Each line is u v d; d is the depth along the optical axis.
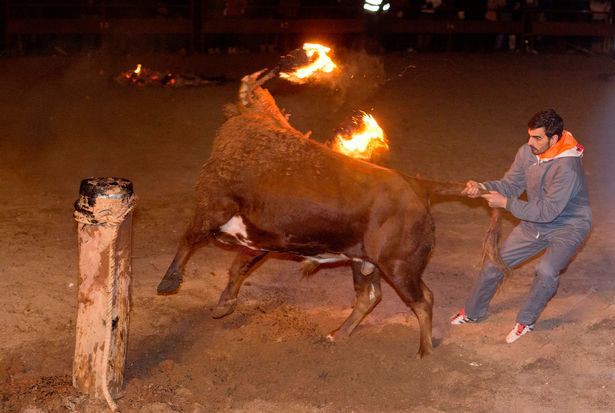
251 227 5.30
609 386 5.09
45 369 5.31
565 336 5.77
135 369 5.34
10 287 6.60
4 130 12.28
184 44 18.58
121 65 16.81
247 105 5.69
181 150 11.53
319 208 5.12
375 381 5.21
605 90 15.99
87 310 4.83
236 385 5.13
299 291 6.77
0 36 17.56
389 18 18.95
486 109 14.41
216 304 6.43
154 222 8.44
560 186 5.39
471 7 19.17
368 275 5.78
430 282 7.03
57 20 17.56
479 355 5.55
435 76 16.64
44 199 9.16
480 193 5.43
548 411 4.83
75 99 14.27
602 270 7.29
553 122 5.30
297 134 5.37
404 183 5.17
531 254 5.86
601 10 19.70
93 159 10.96
